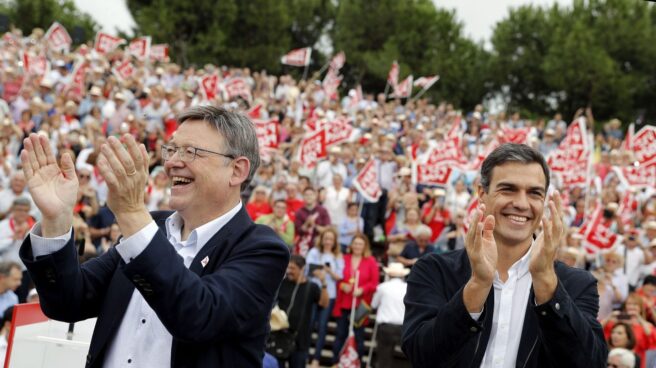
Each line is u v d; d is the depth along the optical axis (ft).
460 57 154.20
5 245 32.60
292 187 48.49
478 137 83.35
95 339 9.89
